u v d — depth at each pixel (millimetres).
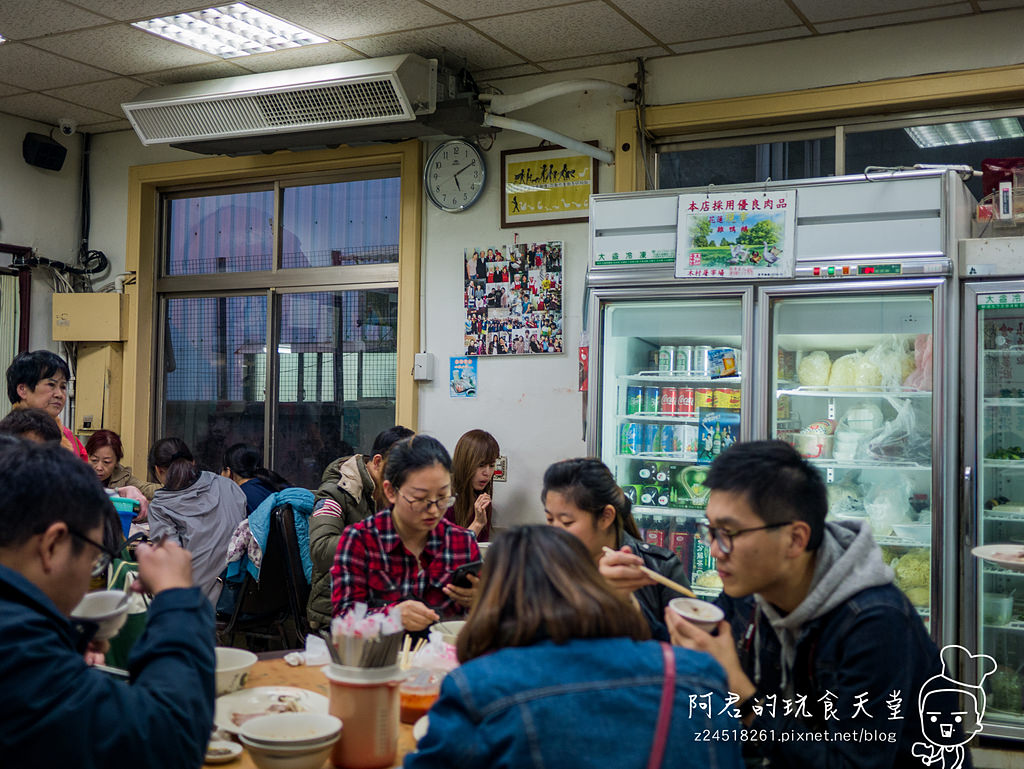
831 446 3709
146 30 4254
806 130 4305
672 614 1653
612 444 3852
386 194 5188
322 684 2035
